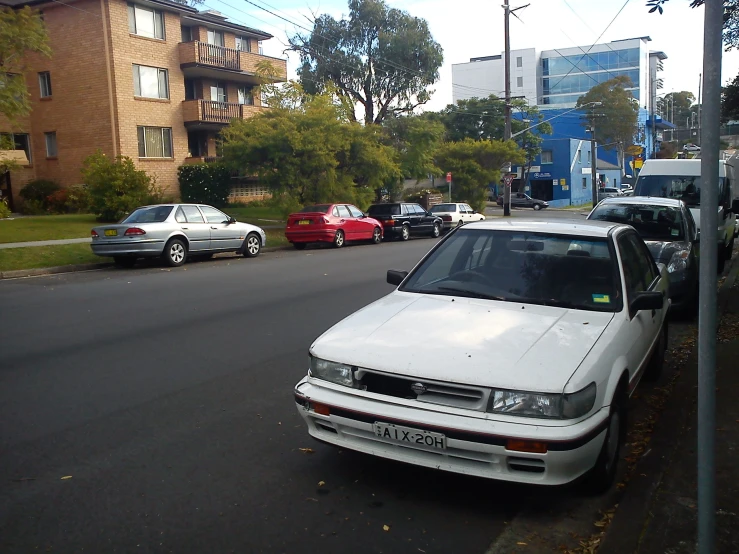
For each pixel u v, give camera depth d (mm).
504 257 5461
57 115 33156
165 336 8812
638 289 5543
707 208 2693
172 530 3887
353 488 4441
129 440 5258
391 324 4598
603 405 4059
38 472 4672
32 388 6582
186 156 35344
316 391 4324
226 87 38188
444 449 3861
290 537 3816
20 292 12742
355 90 46031
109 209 26359
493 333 4336
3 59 21125
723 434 5242
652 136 79688
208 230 18422
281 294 12297
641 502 4176
